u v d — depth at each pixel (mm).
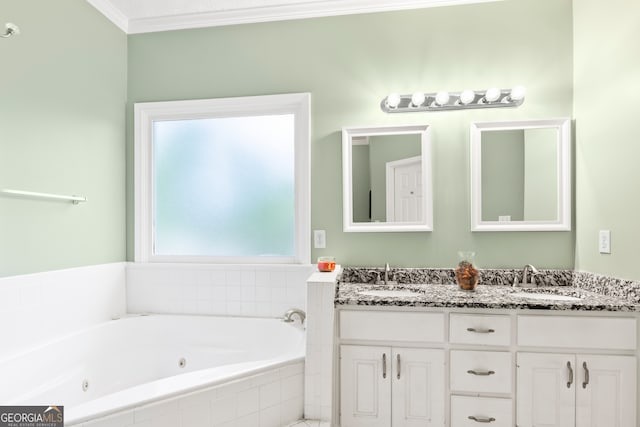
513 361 1655
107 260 2342
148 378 2225
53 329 1893
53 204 1934
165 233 2564
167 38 2520
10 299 1657
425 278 2238
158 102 2504
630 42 1719
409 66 2318
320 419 1698
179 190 2564
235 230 2527
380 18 2346
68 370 1831
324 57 2389
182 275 2453
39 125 1855
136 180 2512
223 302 2420
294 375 1689
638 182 1669
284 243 2480
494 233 2230
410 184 2283
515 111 2232
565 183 2154
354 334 1755
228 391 1465
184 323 2326
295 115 2447
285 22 2428
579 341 1613
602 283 1887
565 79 2195
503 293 1915
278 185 2492
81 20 2145
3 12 1670
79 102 2125
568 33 2195
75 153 2092
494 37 2256
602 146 1917
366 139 2324
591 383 1603
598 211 1944
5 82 1677
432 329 1702
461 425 1673
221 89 2473
